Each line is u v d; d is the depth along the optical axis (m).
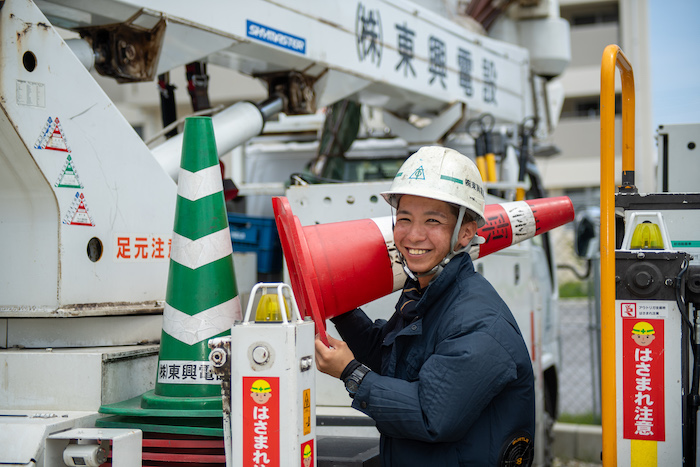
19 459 1.97
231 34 3.06
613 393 2.06
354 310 2.49
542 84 6.36
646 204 2.60
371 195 3.09
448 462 2.00
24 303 2.31
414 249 2.10
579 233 4.89
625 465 2.15
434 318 2.08
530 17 5.99
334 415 2.92
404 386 1.95
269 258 4.39
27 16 2.19
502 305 2.08
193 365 2.19
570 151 25.48
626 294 2.15
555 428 6.14
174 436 2.18
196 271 2.21
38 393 2.28
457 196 2.04
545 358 5.60
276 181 5.95
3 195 2.33
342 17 3.76
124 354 2.32
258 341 1.78
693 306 2.32
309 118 5.72
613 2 25.45
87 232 2.36
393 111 4.91
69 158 2.30
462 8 5.62
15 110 2.14
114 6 2.62
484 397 1.92
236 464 1.79
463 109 4.93
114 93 11.12
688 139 3.36
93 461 1.97
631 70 2.51
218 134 3.26
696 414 2.22
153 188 2.62
